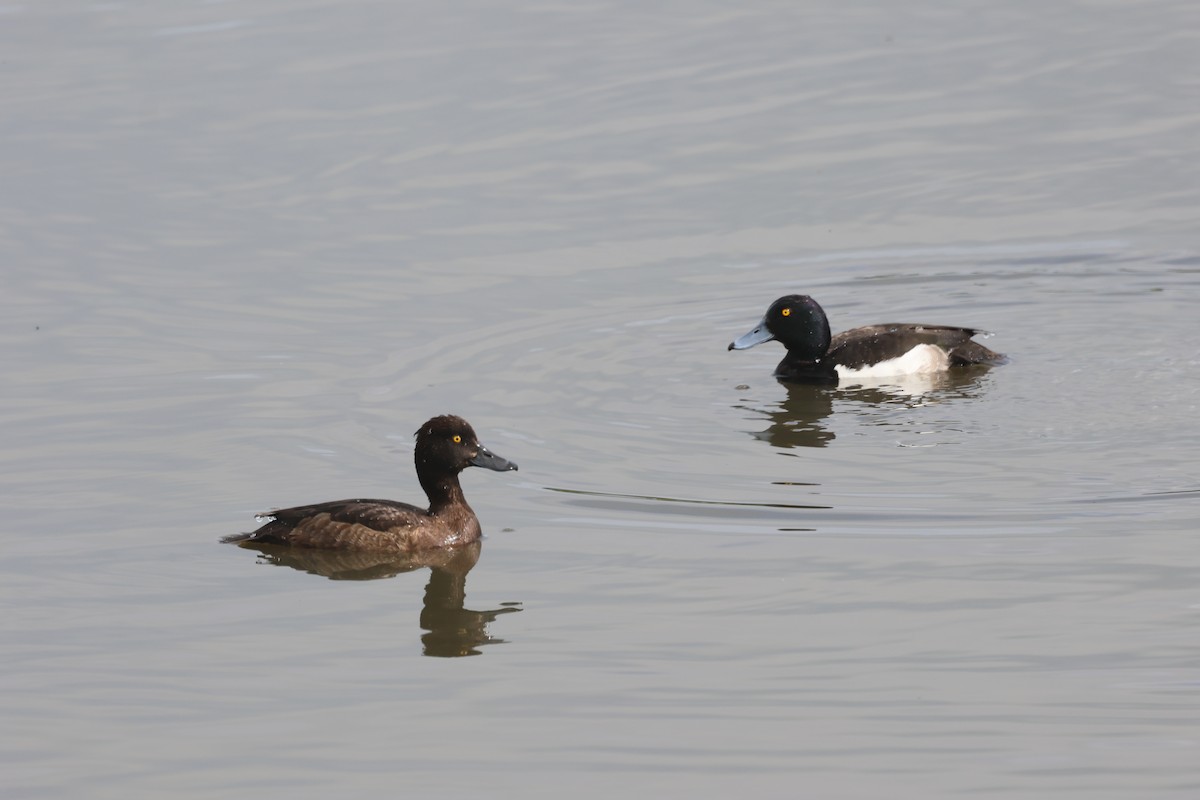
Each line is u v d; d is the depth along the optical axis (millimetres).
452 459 14531
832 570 13531
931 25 32531
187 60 31109
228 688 11820
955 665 11828
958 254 22938
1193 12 32344
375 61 30938
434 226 24234
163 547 14461
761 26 32750
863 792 10211
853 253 23125
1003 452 16156
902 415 17547
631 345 20078
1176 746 10633
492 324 20750
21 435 17391
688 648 12242
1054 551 13719
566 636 12516
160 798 10344
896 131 27453
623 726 11109
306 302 21578
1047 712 11125
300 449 16766
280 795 10336
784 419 17562
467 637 12562
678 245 23531
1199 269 21922
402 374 19047
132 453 16797
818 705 11336
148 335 20516
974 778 10336
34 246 23578
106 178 26031
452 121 28172
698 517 14766
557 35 32312
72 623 12953
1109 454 15945
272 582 13766
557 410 17859
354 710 11438
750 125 27828
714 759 10641
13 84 30000
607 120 28156
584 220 24422
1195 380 18094
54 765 10781
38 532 14789
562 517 14906
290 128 27969
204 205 24984
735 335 20469
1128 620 12414
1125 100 28297
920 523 14445
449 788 10359
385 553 14234
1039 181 25344
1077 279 21922
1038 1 33719
